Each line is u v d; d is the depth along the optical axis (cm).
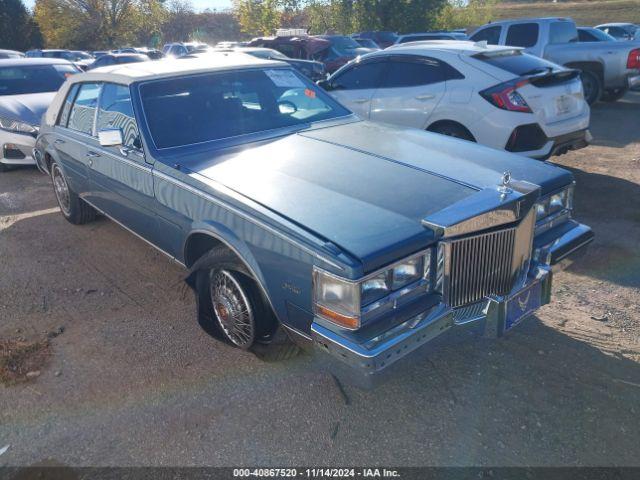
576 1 5581
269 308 309
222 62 449
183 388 319
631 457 258
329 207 282
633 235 504
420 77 667
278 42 1619
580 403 293
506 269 286
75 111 500
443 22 3164
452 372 322
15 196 709
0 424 296
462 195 291
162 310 407
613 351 335
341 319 246
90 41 4753
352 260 240
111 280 457
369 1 2711
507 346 343
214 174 335
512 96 594
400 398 304
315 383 319
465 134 635
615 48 1155
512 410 291
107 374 334
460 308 277
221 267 317
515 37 1245
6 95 880
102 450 277
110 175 429
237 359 344
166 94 402
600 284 417
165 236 383
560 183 330
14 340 372
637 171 707
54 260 499
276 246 275
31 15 4719
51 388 323
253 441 278
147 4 4931
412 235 256
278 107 432
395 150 360
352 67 734
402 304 258
